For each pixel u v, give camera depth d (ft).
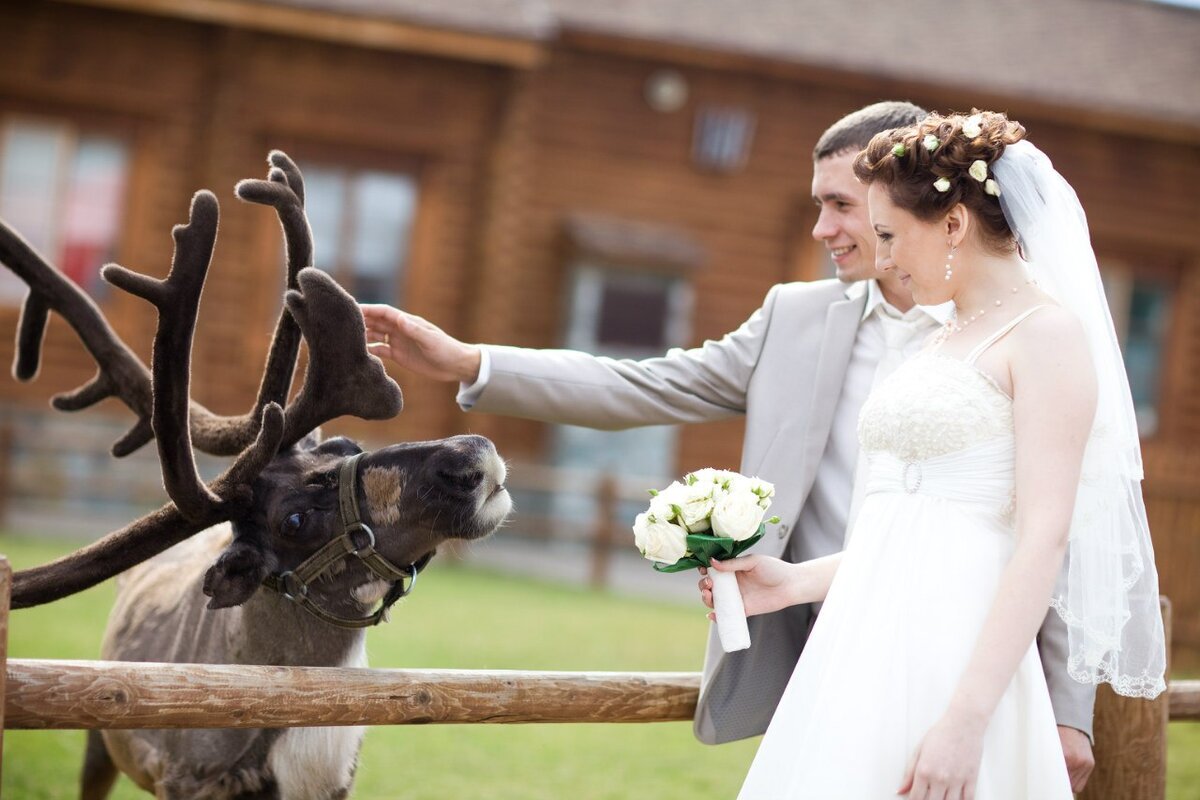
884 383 8.66
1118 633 8.41
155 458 42.78
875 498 8.60
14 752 16.99
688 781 17.71
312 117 46.03
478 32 44.37
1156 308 53.62
